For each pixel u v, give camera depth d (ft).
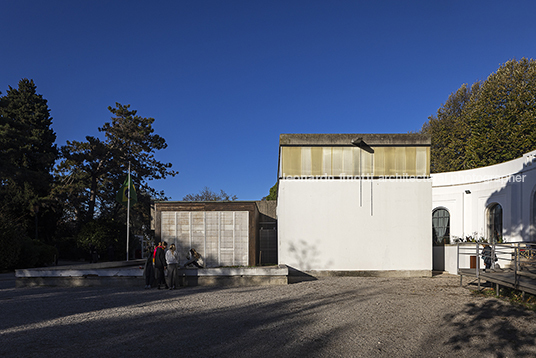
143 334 21.80
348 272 53.42
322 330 22.76
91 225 93.04
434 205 80.48
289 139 55.16
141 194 134.82
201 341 20.43
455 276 53.93
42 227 117.29
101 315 27.04
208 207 59.72
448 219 78.69
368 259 53.57
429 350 19.06
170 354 18.30
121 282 44.57
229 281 44.32
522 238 60.23
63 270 44.47
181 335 21.58
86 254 102.27
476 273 37.47
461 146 127.95
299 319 25.62
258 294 36.83
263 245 70.64
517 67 106.01
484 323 23.90
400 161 54.95
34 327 23.50
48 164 117.29
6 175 94.17
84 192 127.24
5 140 90.58
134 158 127.95
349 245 53.83
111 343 20.04
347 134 55.31
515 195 62.49
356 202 54.44
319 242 53.93
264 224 84.23
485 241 61.52
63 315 27.12
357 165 54.95
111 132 126.41
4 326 23.84
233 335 21.61
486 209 69.97
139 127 127.03
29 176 98.89
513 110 100.68
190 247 59.16
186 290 40.34
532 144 96.27
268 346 19.61
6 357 17.79
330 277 52.34
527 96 99.30
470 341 20.38
